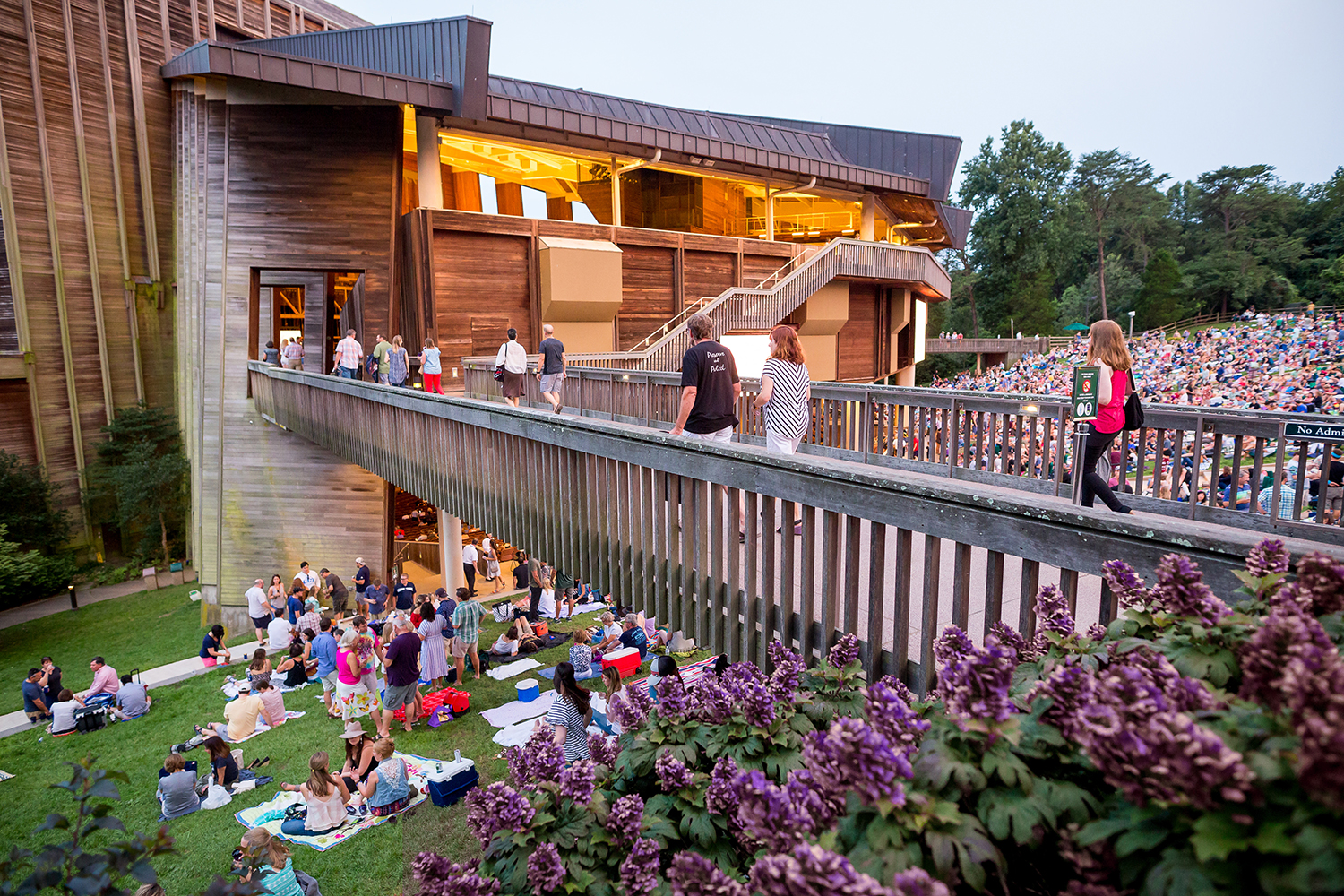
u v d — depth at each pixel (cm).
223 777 891
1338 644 141
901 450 760
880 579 283
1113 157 8619
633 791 276
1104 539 204
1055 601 207
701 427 568
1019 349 5678
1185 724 117
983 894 146
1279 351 2530
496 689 1112
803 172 2508
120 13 2330
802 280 2073
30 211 2245
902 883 130
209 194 1861
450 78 1725
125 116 2402
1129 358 433
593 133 2006
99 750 1099
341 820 768
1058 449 580
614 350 2075
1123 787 124
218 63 1486
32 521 2184
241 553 1888
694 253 2255
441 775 492
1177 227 8406
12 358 2222
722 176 2438
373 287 1844
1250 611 166
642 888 219
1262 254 7556
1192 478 505
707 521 393
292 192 1825
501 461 660
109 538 2488
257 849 625
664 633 441
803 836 160
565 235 1953
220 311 1883
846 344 2789
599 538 506
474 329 1838
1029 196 7544
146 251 2509
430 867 249
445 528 1605
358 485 1852
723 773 237
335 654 1100
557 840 238
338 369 1505
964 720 153
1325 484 432
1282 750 112
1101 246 8300
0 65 2134
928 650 265
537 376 1349
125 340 2489
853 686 262
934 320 7912
